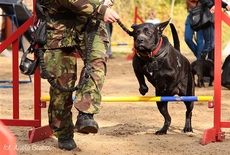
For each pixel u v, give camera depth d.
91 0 5.19
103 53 5.38
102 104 9.56
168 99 6.59
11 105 9.40
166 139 6.55
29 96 10.59
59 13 5.45
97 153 5.70
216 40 6.39
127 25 28.27
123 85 12.47
